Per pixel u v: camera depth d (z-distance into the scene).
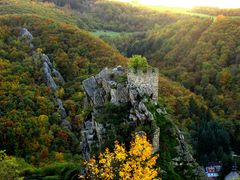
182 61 176.88
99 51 133.12
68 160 81.94
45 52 129.00
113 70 53.28
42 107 99.88
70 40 135.62
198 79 160.50
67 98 110.12
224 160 104.44
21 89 104.62
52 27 140.25
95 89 53.44
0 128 89.25
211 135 111.44
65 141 91.88
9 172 44.72
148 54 199.75
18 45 127.62
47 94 106.88
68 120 100.00
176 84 146.88
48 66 118.75
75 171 52.84
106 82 50.78
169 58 184.38
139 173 33.62
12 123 90.88
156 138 43.69
